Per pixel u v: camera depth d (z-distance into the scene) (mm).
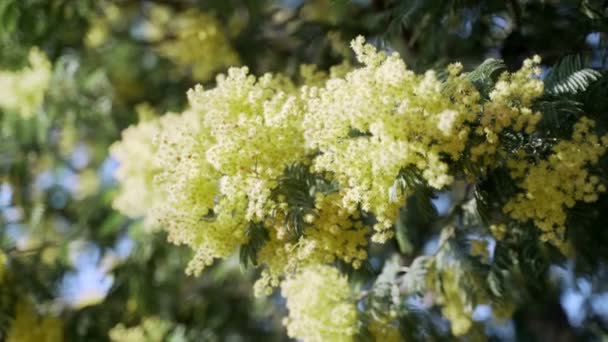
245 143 3668
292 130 3820
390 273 4949
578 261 5027
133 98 8047
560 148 3529
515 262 4770
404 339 4609
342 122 3559
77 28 7410
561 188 3604
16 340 6379
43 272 7012
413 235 5516
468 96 3455
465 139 3438
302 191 3859
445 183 3451
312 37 6344
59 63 7180
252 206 3703
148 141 5340
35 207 7605
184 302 7945
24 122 7148
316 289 4160
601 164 4016
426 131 3383
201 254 3877
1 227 7301
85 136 7961
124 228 7402
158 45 8195
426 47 5191
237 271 6730
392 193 3518
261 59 7148
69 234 7441
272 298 7758
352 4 6691
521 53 5289
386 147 3424
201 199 3783
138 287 7137
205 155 3818
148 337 7316
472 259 4914
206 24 7387
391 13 5477
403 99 3422
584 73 3939
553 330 7164
